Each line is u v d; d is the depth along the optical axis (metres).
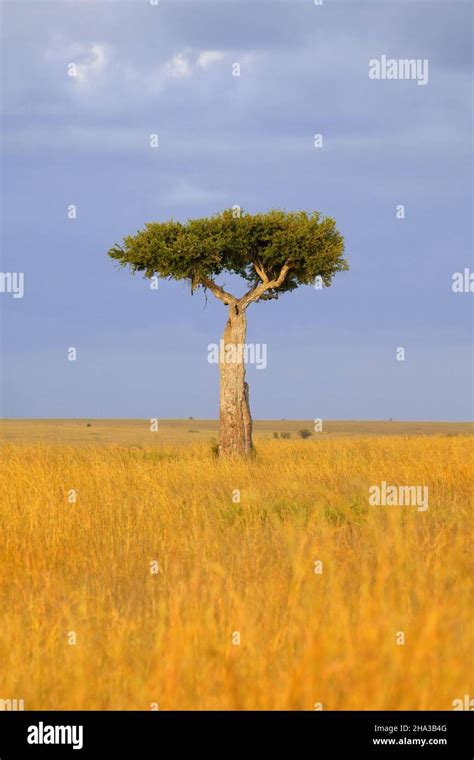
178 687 5.73
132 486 16.89
